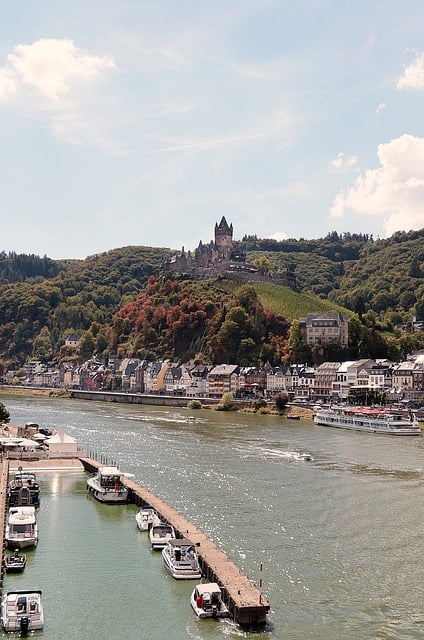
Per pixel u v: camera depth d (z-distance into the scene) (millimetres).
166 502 103125
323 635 60156
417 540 85375
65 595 68312
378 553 80438
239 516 95812
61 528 91375
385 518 95188
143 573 74438
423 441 179250
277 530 89188
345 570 74938
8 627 60562
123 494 105188
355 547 82562
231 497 107062
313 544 83562
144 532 89562
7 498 103938
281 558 78562
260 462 139375
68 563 77375
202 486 115000
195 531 83750
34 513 93875
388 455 151750
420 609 65438
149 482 117938
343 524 92188
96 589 69875
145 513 92750
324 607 65688
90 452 150500
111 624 62125
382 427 199125
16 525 83875
